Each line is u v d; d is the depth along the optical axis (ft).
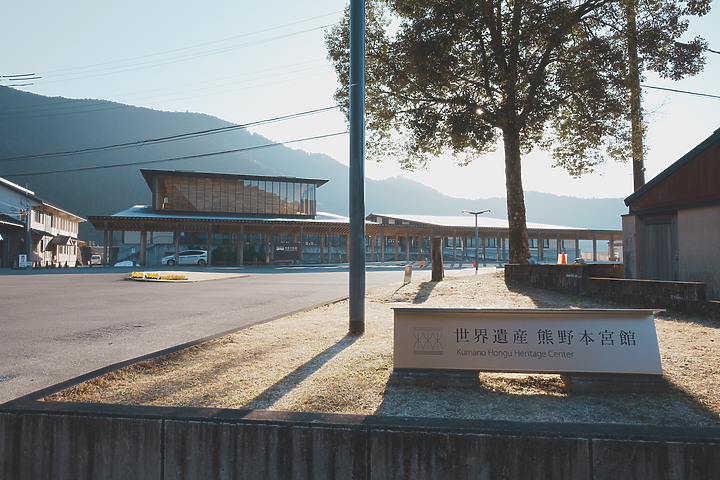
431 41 54.24
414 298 44.39
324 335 24.81
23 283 70.95
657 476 10.02
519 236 59.41
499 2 55.98
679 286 29.45
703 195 36.88
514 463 10.36
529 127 61.41
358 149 26.50
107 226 151.33
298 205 190.49
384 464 10.70
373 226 190.80
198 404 13.79
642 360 14.47
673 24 55.01
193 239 179.01
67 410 11.75
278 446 11.01
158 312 38.52
